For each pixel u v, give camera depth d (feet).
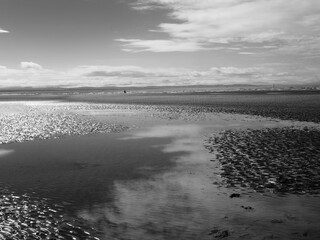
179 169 57.88
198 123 126.72
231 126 114.01
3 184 50.26
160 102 271.28
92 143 85.46
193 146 79.46
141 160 65.62
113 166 61.05
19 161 65.46
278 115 143.23
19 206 40.65
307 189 44.34
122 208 39.60
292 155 63.82
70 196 44.34
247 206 39.01
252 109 178.50
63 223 35.37
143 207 39.83
